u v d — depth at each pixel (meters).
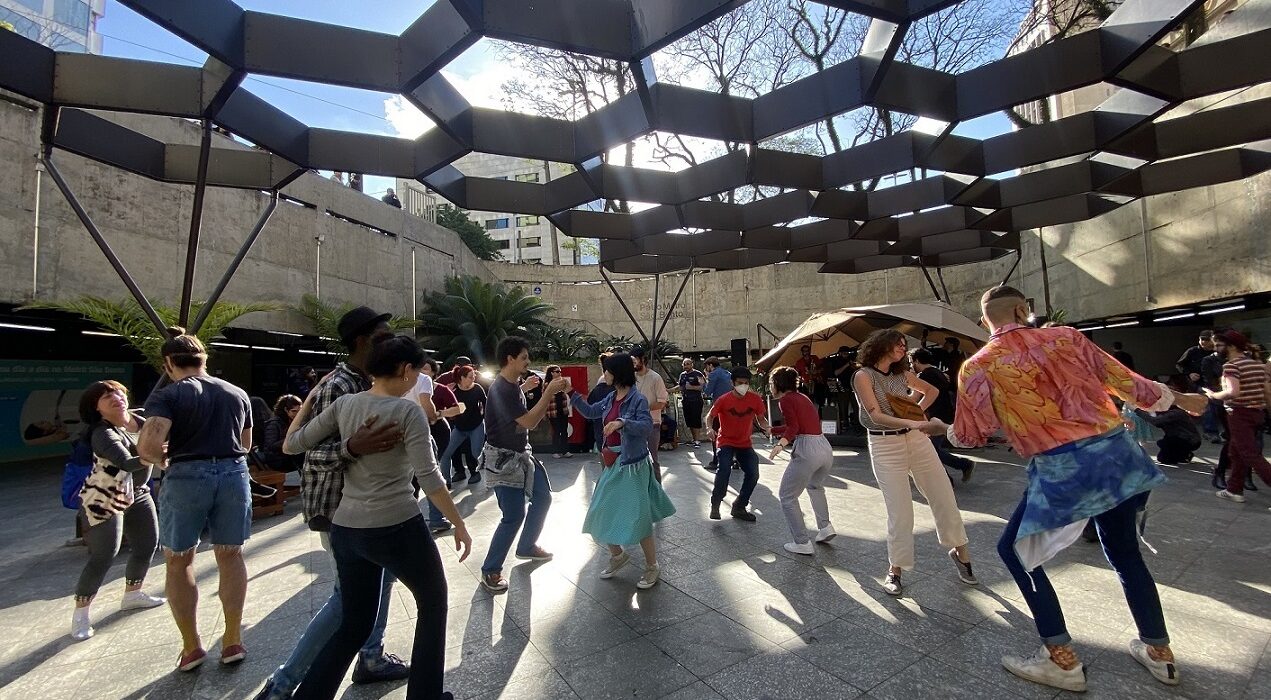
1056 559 3.68
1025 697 2.20
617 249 10.62
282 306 11.71
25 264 8.91
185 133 11.20
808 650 2.62
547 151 5.89
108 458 3.04
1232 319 12.15
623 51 4.40
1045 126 6.38
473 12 3.81
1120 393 2.37
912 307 7.68
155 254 10.57
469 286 18.97
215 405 2.70
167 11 3.59
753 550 4.10
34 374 11.18
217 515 2.65
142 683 2.51
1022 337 2.43
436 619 2.06
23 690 2.46
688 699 2.26
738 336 20.75
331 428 2.13
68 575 4.04
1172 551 3.75
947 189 7.56
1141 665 2.37
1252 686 2.20
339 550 2.01
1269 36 4.85
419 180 6.20
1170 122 6.36
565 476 7.47
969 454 8.00
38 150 9.09
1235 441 5.04
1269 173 9.34
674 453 9.40
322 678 1.89
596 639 2.80
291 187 13.44
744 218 8.73
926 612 2.97
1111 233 12.88
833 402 9.95
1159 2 4.10
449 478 6.59
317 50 4.36
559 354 18.97
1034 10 13.43
